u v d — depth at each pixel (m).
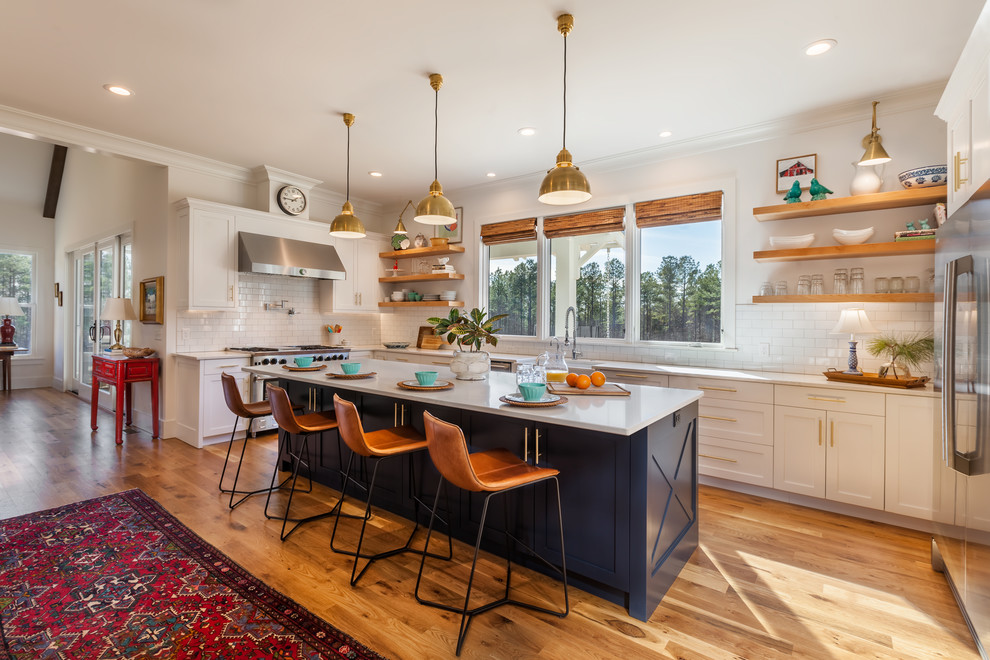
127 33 2.70
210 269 4.70
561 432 2.22
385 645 1.84
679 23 2.57
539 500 2.33
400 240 6.08
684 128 3.96
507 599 2.10
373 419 3.05
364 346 6.49
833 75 3.09
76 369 7.14
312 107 3.63
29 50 2.87
